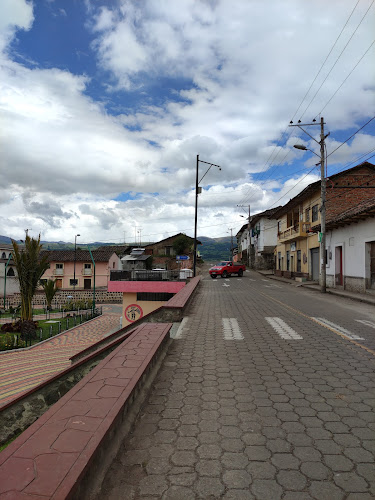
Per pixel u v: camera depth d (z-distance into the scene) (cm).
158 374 458
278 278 3175
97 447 220
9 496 168
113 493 216
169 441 283
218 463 251
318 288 2030
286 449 270
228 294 1678
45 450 212
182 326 809
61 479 182
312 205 2519
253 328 784
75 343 1925
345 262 1806
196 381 433
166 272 2448
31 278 2323
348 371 471
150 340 519
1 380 1284
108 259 5006
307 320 898
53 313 3119
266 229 4556
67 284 4978
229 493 217
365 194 2238
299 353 567
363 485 225
